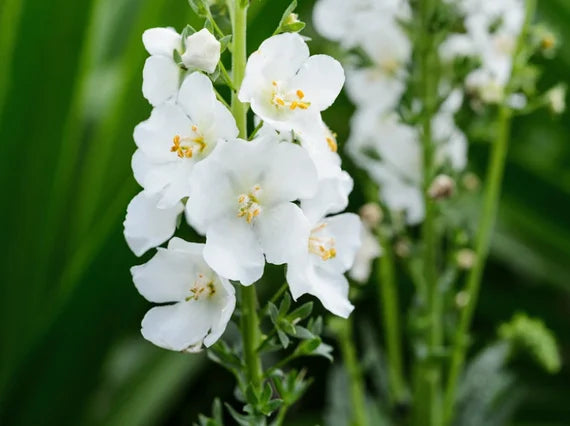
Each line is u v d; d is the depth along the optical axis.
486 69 0.46
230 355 0.35
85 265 0.49
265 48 0.33
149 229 0.34
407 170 0.48
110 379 0.55
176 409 0.59
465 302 0.47
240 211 0.33
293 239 0.33
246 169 0.33
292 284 0.34
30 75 0.50
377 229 0.47
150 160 0.34
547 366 0.48
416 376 0.48
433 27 0.45
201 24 0.50
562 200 0.62
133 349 0.57
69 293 0.50
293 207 0.33
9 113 0.51
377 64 0.48
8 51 0.50
